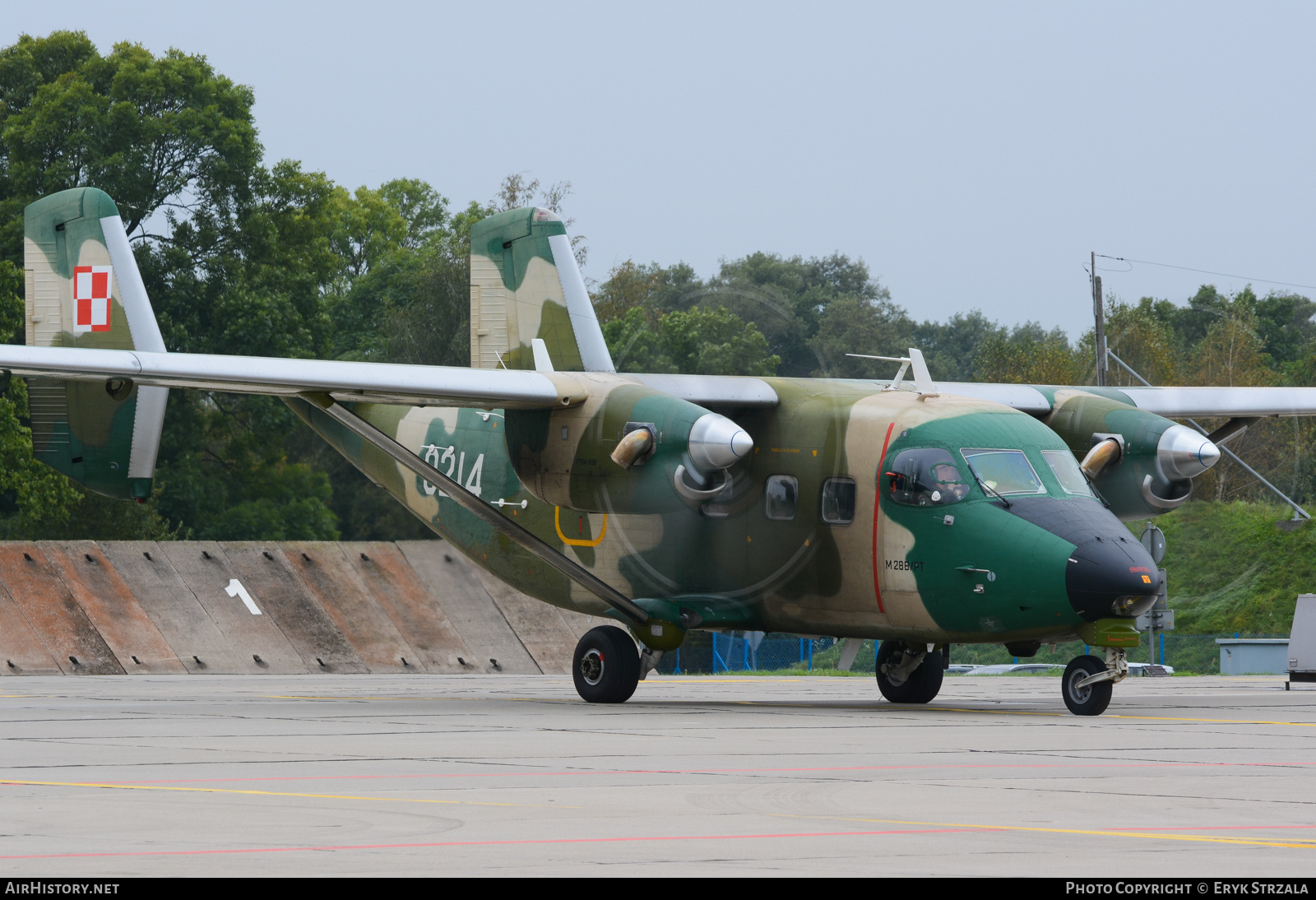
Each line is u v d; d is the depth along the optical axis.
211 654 100.88
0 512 179.62
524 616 112.62
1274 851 24.11
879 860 23.16
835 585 57.03
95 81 192.38
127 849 23.83
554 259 68.88
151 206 191.00
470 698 67.44
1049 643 55.16
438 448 69.50
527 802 29.52
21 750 39.91
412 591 110.75
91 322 75.81
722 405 57.88
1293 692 77.25
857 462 56.19
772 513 58.09
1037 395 62.31
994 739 44.06
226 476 195.25
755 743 42.50
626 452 54.88
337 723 50.09
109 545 104.12
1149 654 107.25
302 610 105.88
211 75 197.12
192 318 191.25
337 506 197.50
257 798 30.03
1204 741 43.62
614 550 62.22
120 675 96.81
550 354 69.06
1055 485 54.41
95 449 70.88
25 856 23.20
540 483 58.62
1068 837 25.39
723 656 124.19
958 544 53.66
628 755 38.84
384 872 21.88
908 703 63.66
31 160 186.88
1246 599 81.81
